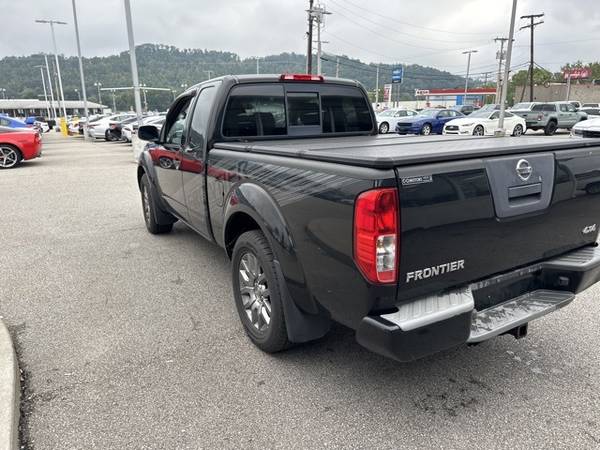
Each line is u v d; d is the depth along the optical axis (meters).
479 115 23.56
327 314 2.55
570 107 24.92
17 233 6.31
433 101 88.19
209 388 2.77
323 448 2.29
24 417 2.51
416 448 2.29
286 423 2.47
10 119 19.47
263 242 2.99
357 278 2.19
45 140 30.45
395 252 2.09
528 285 2.82
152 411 2.56
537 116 23.86
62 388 2.77
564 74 61.59
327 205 2.30
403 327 2.09
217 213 3.77
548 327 3.52
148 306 3.94
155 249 5.55
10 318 3.71
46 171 12.99
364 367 3.01
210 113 3.86
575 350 3.19
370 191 2.04
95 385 2.80
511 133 23.11
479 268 2.45
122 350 3.21
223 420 2.49
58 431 2.40
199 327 3.56
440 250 2.24
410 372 2.96
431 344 2.19
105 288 4.34
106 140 28.52
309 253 2.51
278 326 2.93
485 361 3.08
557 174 2.68
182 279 4.57
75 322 3.64
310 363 3.05
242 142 3.95
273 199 2.78
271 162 2.84
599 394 2.71
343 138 4.22
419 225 2.12
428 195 2.13
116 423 2.46
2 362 2.85
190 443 2.32
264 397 2.69
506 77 20.92
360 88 4.72
